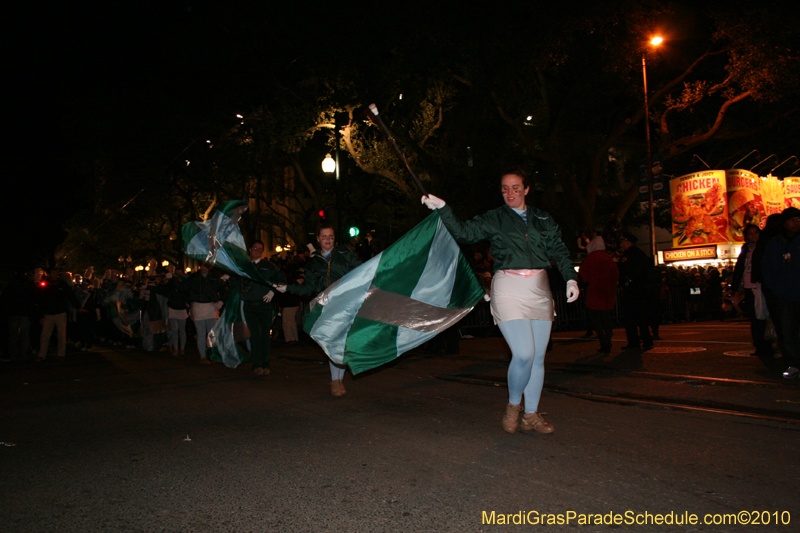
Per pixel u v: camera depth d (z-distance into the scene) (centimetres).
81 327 1591
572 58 2202
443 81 2105
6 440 482
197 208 3697
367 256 1143
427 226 539
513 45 1897
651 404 527
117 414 579
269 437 467
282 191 3434
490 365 825
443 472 370
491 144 2514
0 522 310
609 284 905
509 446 420
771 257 638
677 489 329
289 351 1188
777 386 576
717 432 433
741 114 2606
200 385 759
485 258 1238
